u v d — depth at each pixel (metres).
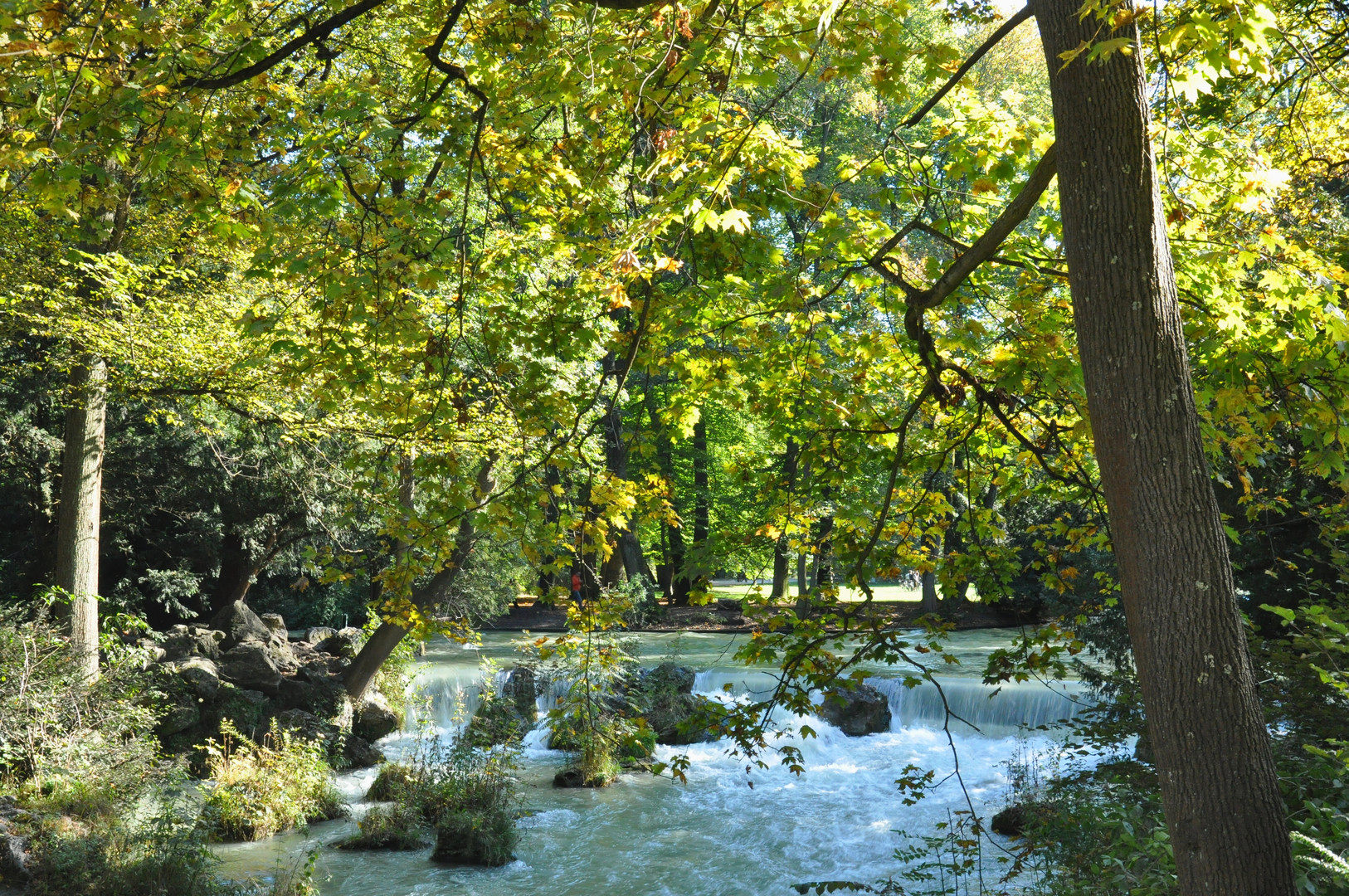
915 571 7.60
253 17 8.09
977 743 17.89
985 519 7.48
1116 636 13.84
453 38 7.52
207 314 12.38
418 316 6.37
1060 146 3.83
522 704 19.19
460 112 6.89
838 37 4.94
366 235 6.25
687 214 5.17
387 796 14.54
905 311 6.43
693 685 20.25
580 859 12.42
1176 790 3.50
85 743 11.88
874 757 17.22
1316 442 5.29
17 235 12.38
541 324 6.87
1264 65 4.07
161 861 10.20
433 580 18.55
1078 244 3.75
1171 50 4.69
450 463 6.75
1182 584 3.49
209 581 25.52
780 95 5.55
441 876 11.84
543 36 6.45
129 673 14.09
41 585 14.04
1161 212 3.74
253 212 6.36
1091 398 3.73
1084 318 3.74
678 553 34.28
